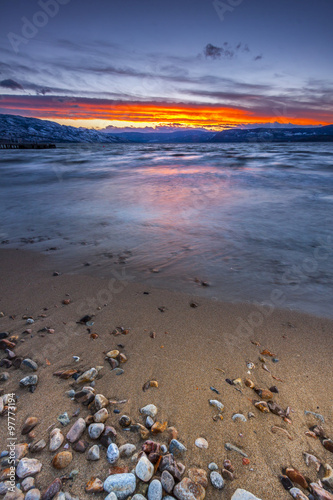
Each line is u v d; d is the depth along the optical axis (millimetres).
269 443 1981
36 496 1581
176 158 39406
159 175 20609
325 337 3281
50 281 4699
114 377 2568
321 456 1895
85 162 32562
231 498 1625
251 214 9266
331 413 2246
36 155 45688
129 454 1851
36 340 3098
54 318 3566
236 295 4316
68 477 1697
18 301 4008
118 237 7059
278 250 6238
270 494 1661
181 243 6652
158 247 6398
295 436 2039
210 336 3250
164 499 1599
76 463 1789
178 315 3711
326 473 1777
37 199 11953
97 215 9195
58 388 2420
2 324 3412
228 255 5965
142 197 12203
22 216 9133
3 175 20438
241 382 2551
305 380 2600
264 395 2385
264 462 1849
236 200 11531
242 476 1755
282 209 9930
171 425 2096
